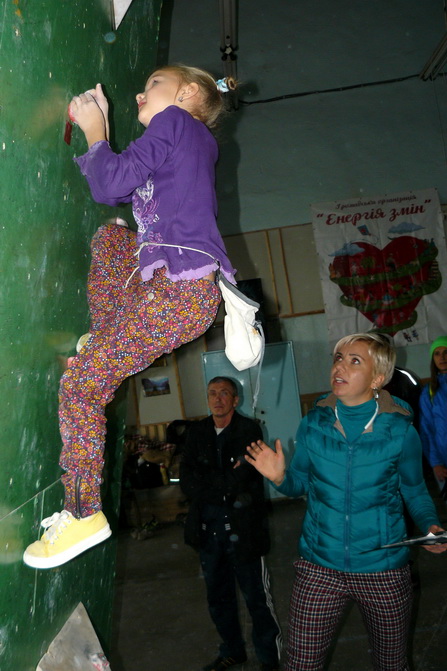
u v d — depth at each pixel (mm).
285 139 8812
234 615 3408
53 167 1588
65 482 1510
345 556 2156
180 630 4133
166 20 8984
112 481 2639
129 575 5344
